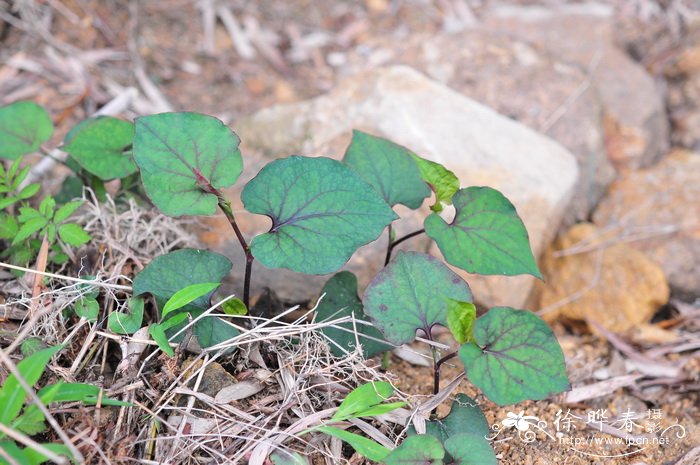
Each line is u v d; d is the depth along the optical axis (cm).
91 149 54
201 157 48
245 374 51
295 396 50
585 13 81
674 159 70
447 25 84
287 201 48
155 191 47
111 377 51
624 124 71
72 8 72
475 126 64
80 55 70
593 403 56
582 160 67
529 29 77
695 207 65
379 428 51
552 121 68
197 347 51
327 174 48
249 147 65
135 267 55
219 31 78
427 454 47
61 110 66
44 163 62
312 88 76
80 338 51
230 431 49
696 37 80
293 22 82
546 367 47
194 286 49
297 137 65
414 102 65
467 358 47
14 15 70
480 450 47
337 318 53
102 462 47
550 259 63
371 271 59
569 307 61
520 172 62
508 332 48
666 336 59
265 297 56
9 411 45
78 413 48
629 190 67
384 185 53
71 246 55
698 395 57
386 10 85
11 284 54
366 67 77
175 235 58
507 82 70
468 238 49
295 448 49
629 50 81
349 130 64
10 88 67
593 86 71
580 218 66
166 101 71
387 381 51
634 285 61
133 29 73
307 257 47
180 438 49
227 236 59
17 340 47
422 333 57
